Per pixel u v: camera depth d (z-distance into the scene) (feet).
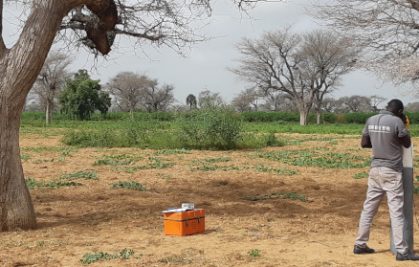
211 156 75.25
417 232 27.53
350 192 42.22
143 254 22.93
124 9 34.60
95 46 33.94
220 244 24.84
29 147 91.25
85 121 234.79
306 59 248.32
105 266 21.11
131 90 304.30
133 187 44.09
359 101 361.30
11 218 27.50
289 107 352.28
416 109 340.18
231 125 89.04
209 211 34.01
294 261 21.80
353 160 70.13
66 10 28.25
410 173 22.26
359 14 52.75
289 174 54.24
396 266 21.12
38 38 27.09
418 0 48.75
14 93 27.07
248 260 21.86
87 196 40.01
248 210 34.32
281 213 33.30
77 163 65.05
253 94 296.92
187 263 21.39
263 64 253.44
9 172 27.40
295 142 108.27
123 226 29.17
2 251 23.70
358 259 22.17
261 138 98.99
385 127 21.98
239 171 56.90
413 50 55.88
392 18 52.06
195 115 90.38
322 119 278.67
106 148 91.61
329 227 28.89
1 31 27.58
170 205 36.40
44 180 49.16
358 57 59.36
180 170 57.77
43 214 32.91
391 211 22.00
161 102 316.40
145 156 75.00
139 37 35.53
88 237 26.53
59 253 23.34
